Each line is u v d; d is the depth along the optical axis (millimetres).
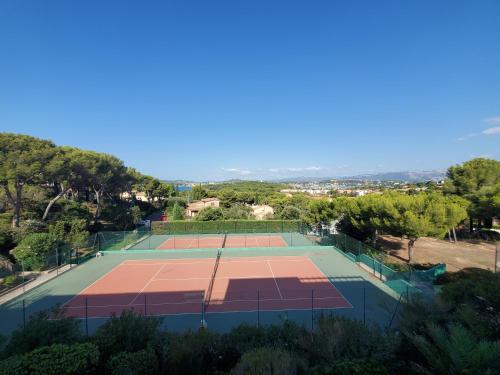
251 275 24828
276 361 7266
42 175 30844
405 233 23906
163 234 46438
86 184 42438
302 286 21562
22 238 26609
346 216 34812
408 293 15406
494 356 4559
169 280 23703
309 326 14820
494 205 32250
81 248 32469
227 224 47406
